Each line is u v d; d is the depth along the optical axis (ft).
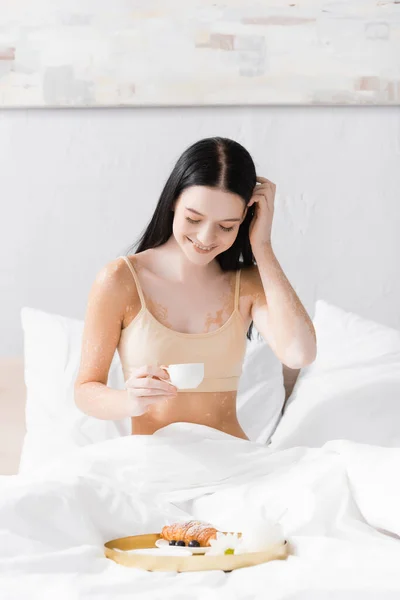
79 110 7.88
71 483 4.68
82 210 7.91
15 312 7.91
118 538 4.53
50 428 6.41
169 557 4.00
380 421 6.37
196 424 5.49
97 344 5.68
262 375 6.92
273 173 7.97
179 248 5.90
